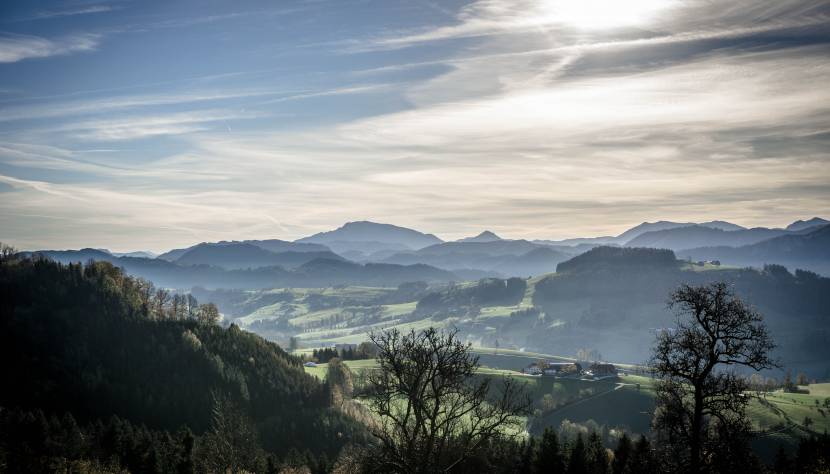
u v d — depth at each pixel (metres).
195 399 147.75
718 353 31.19
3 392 136.25
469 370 31.00
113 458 102.69
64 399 139.12
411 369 31.09
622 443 69.06
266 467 93.62
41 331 159.50
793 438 137.00
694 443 30.94
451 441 33.03
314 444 137.88
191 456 99.19
